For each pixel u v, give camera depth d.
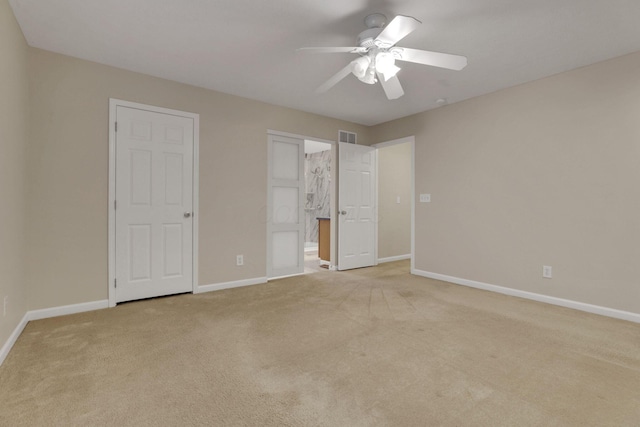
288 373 1.88
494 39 2.57
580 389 1.72
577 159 3.08
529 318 2.81
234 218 3.87
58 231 2.82
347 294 3.58
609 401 1.62
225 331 2.50
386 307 3.12
